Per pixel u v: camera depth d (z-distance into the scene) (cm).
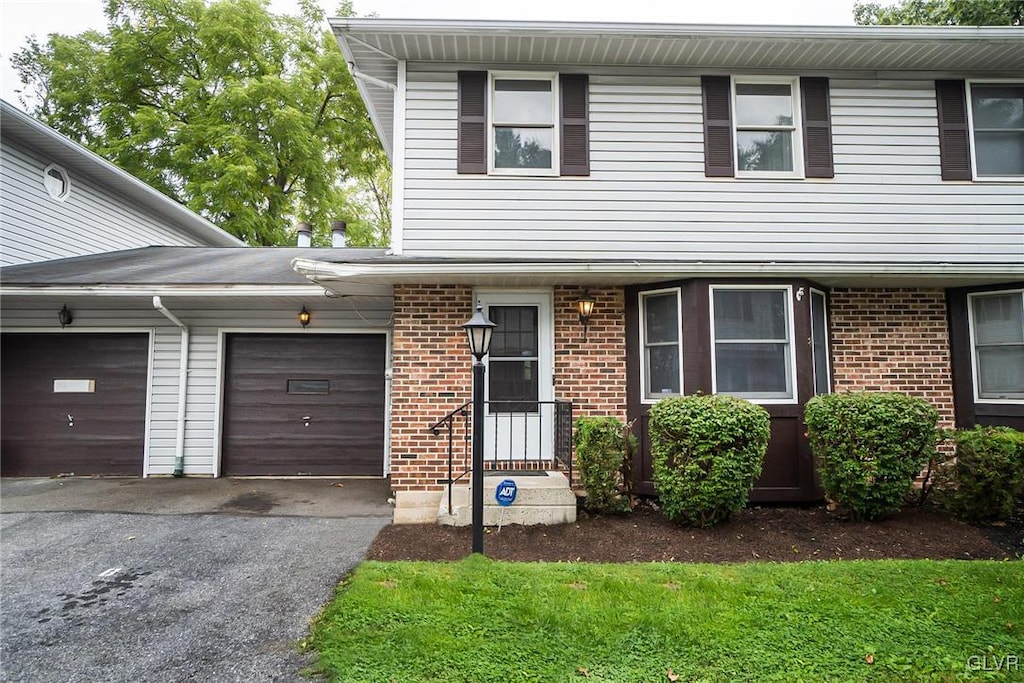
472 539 472
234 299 754
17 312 812
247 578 417
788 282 627
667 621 335
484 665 294
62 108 1827
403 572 412
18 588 401
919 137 694
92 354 814
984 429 575
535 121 688
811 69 695
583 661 299
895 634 322
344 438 806
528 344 659
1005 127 703
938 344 677
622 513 569
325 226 2092
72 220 1009
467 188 670
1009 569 409
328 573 425
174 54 1833
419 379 641
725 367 621
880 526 527
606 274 600
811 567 418
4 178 880
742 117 697
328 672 292
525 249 666
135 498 654
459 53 668
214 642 326
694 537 503
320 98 2075
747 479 516
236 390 812
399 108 674
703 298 618
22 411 808
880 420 523
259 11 1877
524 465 645
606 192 675
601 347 657
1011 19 1123
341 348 819
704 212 677
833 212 682
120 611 366
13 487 717
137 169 1734
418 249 662
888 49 659
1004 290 652
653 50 662
